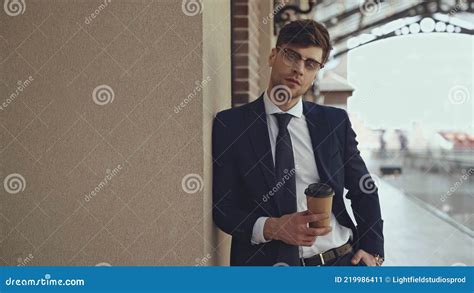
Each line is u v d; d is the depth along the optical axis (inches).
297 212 93.4
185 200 98.5
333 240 95.3
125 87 99.1
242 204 98.0
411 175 395.5
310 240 92.0
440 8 210.2
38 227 101.3
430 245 218.7
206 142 99.8
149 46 98.7
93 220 100.4
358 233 99.3
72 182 100.5
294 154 96.3
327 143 96.9
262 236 93.5
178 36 98.1
